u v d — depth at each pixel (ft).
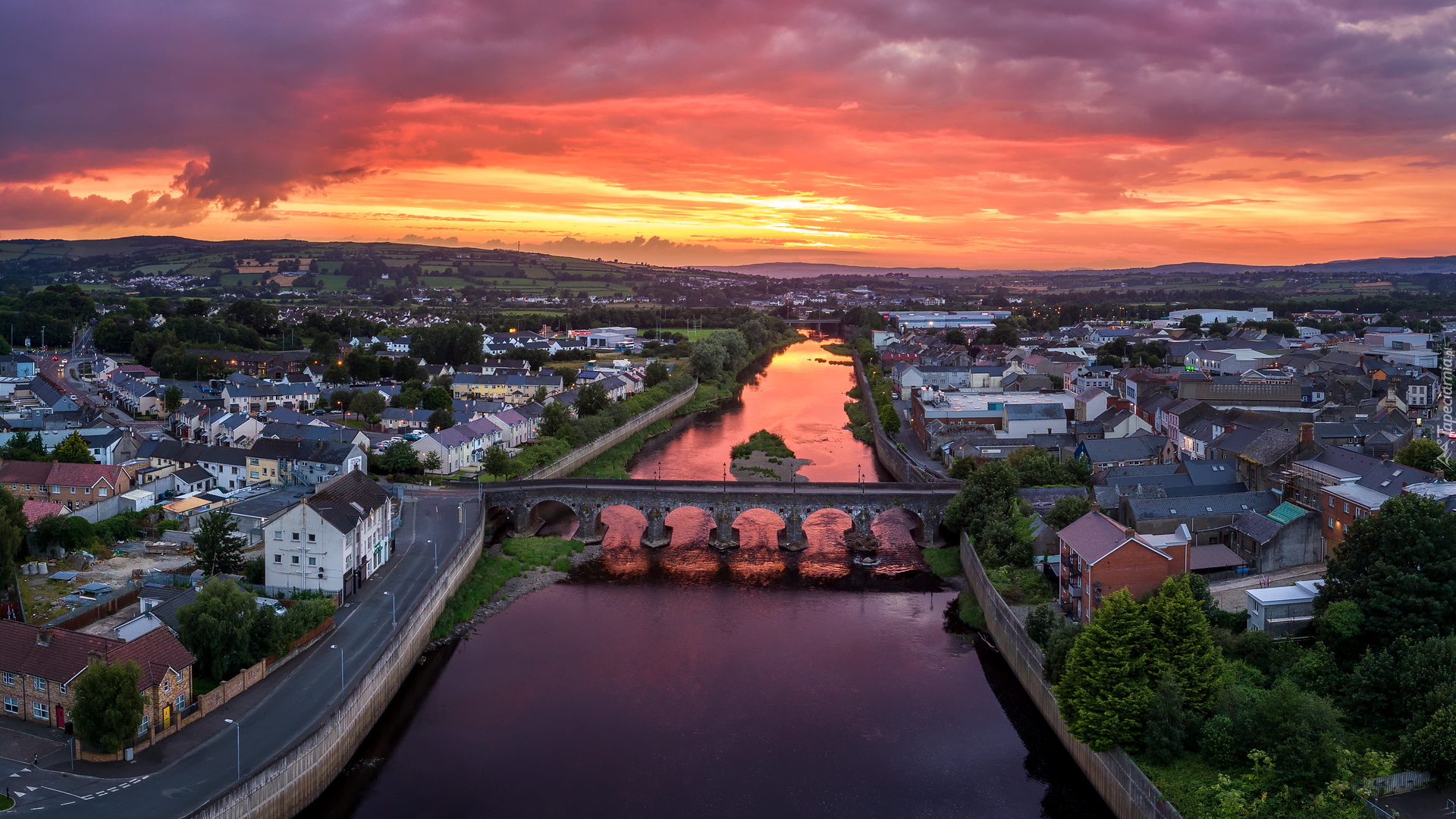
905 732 365.20
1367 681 299.17
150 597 406.00
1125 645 319.27
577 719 372.79
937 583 527.40
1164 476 520.42
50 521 479.00
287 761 301.22
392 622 416.87
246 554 504.43
